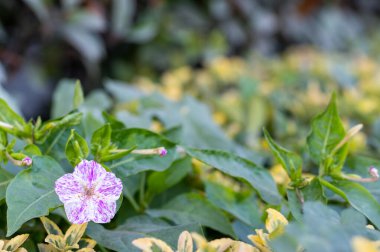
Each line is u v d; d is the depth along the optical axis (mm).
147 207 455
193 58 1050
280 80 821
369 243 337
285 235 349
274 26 1156
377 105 692
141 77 1014
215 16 1082
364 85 760
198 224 405
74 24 881
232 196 465
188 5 1075
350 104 685
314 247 339
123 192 434
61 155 421
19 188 378
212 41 1052
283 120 657
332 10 1312
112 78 1035
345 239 346
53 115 540
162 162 421
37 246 415
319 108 699
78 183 379
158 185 451
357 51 1236
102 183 382
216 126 580
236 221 457
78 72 980
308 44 1228
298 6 1185
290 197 419
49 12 878
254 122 672
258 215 458
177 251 378
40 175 386
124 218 442
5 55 905
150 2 1005
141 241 374
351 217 392
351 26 1336
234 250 383
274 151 427
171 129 481
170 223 446
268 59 970
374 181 425
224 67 826
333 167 432
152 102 612
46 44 924
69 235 391
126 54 1042
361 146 589
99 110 522
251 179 430
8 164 417
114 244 395
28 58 923
